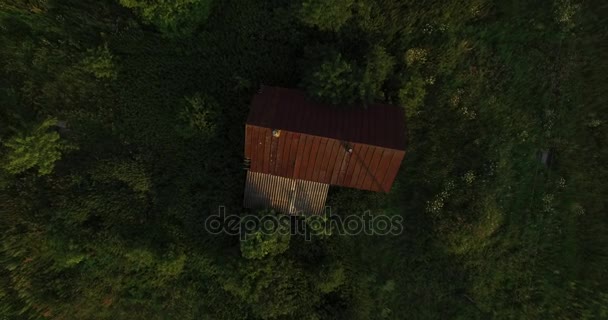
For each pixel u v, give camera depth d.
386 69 23.48
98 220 25.11
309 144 21.67
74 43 24.47
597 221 25.31
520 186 25.34
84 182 25.09
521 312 25.00
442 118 25.06
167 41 25.03
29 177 24.69
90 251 24.83
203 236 25.33
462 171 24.89
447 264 25.31
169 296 25.33
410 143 25.23
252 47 24.89
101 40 24.86
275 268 23.77
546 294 25.08
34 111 25.05
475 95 24.94
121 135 25.31
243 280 23.19
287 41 24.69
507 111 25.05
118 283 25.11
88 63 24.06
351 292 25.14
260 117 21.64
